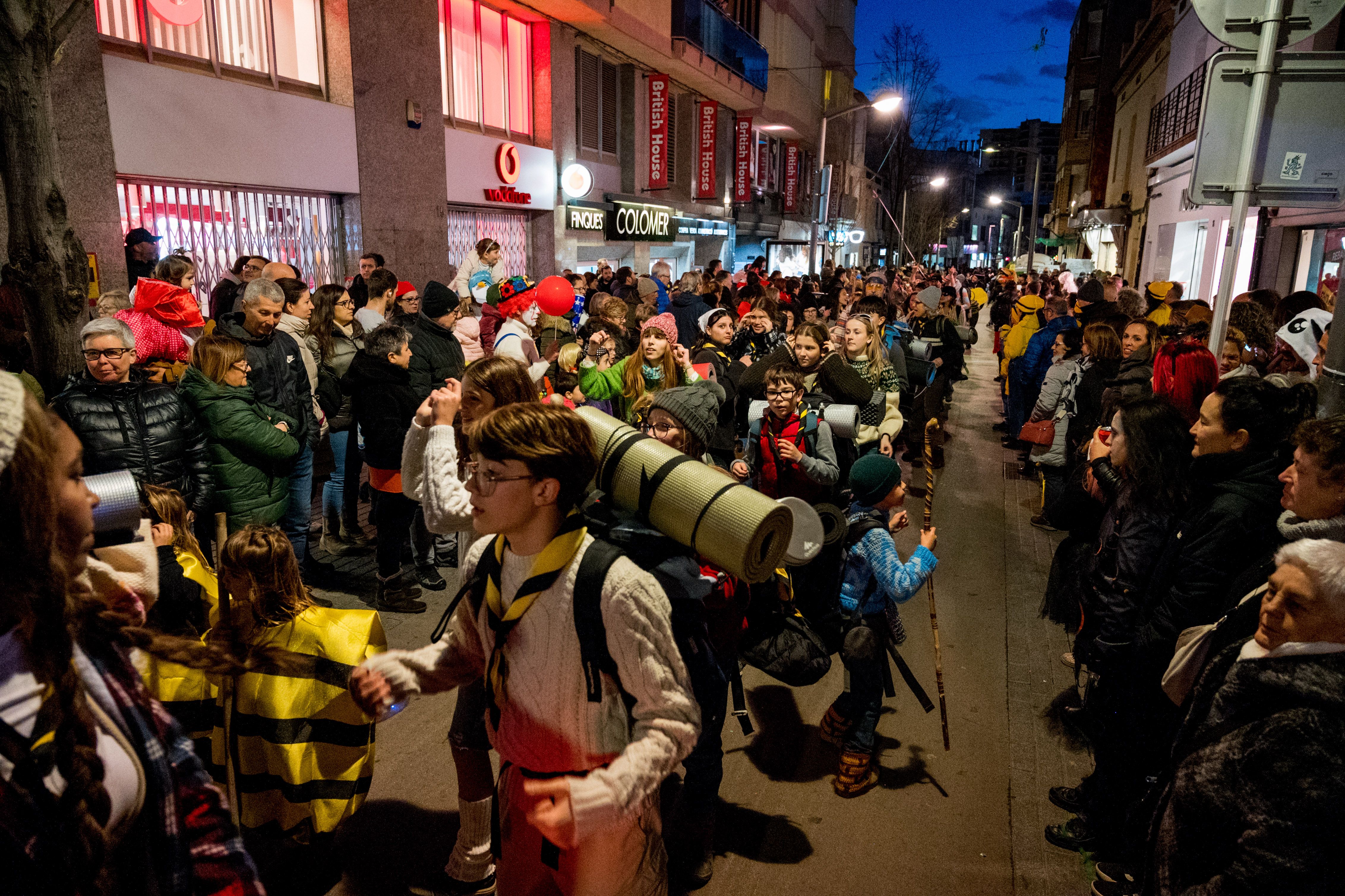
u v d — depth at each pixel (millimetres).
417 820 3355
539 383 5773
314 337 6105
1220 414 2723
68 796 994
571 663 1768
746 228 29109
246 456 4586
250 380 5094
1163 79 22891
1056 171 63844
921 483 8727
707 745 2939
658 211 20234
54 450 1031
